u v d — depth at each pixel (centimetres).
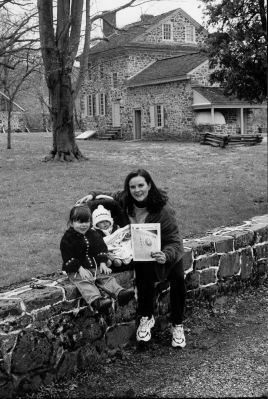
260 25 1209
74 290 443
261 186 1503
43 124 5078
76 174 1570
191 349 501
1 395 386
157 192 498
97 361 465
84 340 452
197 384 425
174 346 502
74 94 1888
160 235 488
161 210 496
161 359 479
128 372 451
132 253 483
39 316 413
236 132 3322
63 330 433
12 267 674
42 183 1405
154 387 421
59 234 878
